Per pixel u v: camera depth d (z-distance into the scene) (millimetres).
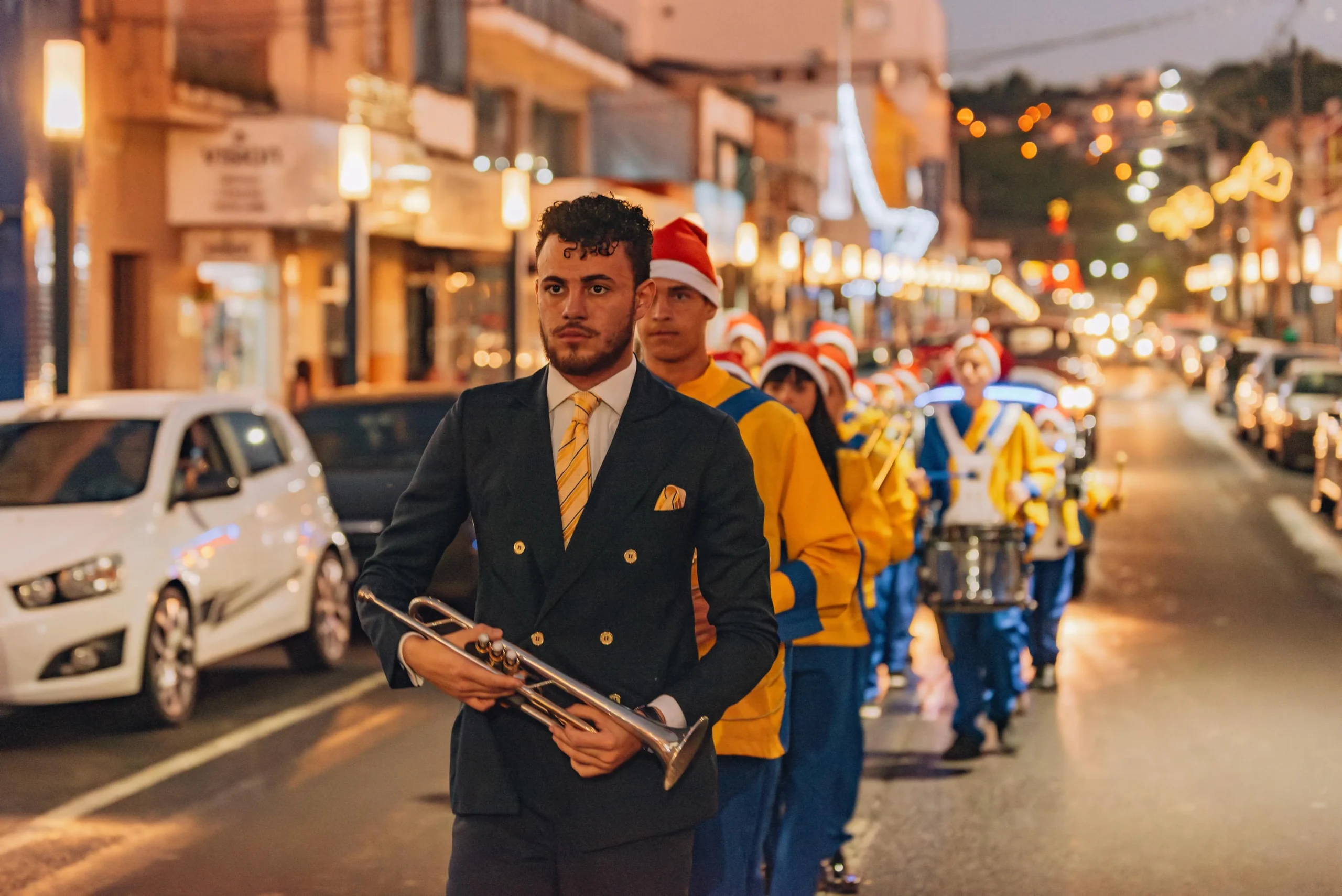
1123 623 13664
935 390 9633
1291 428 28109
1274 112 55625
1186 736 9539
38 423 10398
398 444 14078
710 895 4680
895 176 82438
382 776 8594
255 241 25688
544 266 3668
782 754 4945
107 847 7293
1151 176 68250
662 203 37531
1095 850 7242
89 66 23062
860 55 82625
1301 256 49250
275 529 11086
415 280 33375
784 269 42156
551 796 3590
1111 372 69625
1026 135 128750
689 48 76312
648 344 5148
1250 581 16125
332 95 28203
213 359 26172
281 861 7086
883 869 6961
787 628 4953
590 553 3600
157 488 10008
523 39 36719
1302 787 8344
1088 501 11109
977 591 8594
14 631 9023
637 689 3604
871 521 6598
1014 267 118250
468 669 3482
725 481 3693
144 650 9500
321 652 11648
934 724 9945
